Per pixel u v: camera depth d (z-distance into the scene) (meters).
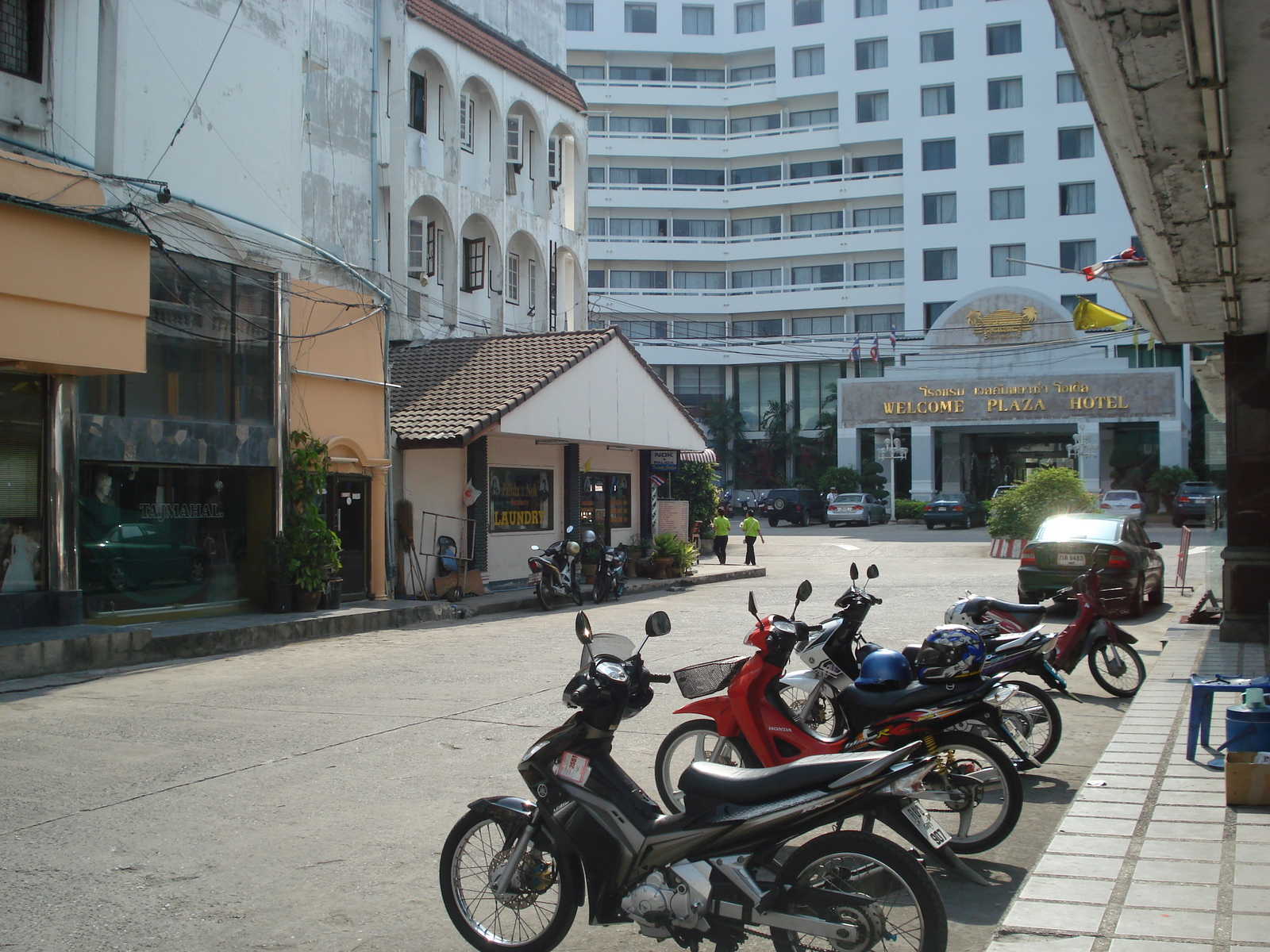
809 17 65.75
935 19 62.16
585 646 4.86
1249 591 12.75
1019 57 60.62
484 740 8.50
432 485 20.80
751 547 28.44
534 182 29.88
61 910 5.12
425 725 9.10
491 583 22.25
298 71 18.11
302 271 18.05
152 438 14.84
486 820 4.80
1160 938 4.14
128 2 15.17
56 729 9.12
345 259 21.03
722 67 69.19
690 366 68.44
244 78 16.95
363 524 18.92
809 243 65.94
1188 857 5.14
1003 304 49.56
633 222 68.44
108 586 14.52
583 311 31.62
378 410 19.12
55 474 13.41
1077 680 10.85
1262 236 8.20
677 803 6.59
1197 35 4.89
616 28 67.88
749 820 4.13
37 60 13.95
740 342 66.69
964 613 8.01
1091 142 59.41
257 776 7.52
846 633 6.65
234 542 16.48
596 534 24.84
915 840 4.66
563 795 4.55
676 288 68.31
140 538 14.98
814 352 65.31
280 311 16.94
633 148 67.56
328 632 15.77
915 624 14.95
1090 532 16.39
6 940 4.76
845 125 64.44
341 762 7.87
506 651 13.72
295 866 5.71
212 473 16.16
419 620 17.69
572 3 68.00
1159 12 4.87
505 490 22.95
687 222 68.75
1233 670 10.61
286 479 16.78
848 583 23.05
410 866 5.71
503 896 4.64
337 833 6.25
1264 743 6.53
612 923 4.51
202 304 15.83
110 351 13.14
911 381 50.91
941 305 61.84
